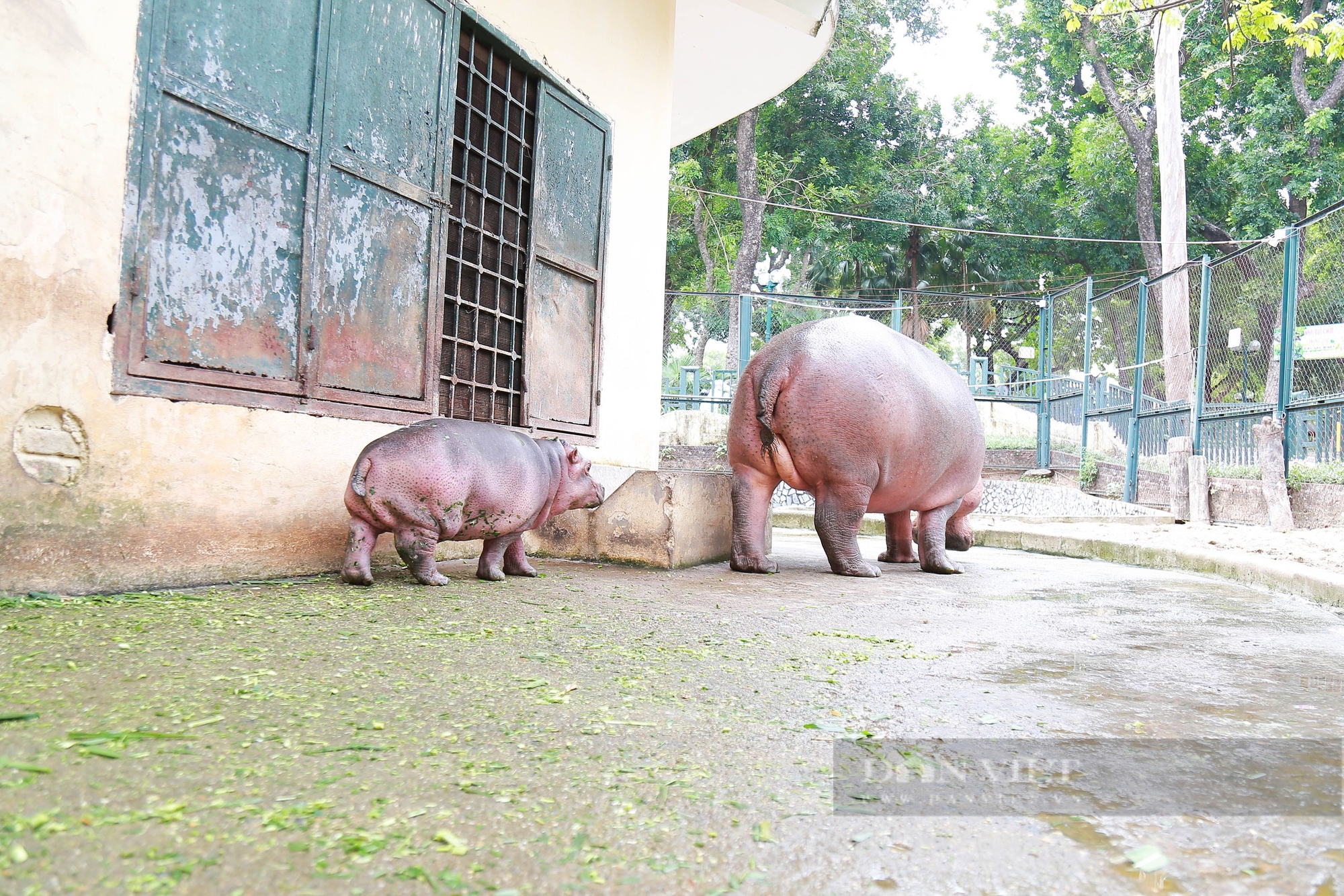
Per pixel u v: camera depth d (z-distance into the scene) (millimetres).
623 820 1712
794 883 1488
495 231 6449
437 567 5445
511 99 6520
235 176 4281
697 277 36062
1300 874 1576
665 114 8641
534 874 1477
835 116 34469
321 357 4805
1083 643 3885
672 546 6195
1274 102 27797
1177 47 20859
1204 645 3920
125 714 2145
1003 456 19219
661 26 8523
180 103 4012
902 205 33094
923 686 2916
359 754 1988
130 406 3832
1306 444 10539
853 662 3268
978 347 34062
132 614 3320
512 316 6594
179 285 4031
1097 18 11633
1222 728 2506
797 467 6141
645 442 8438
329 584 4391
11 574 3457
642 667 3021
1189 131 31422
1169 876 1557
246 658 2768
